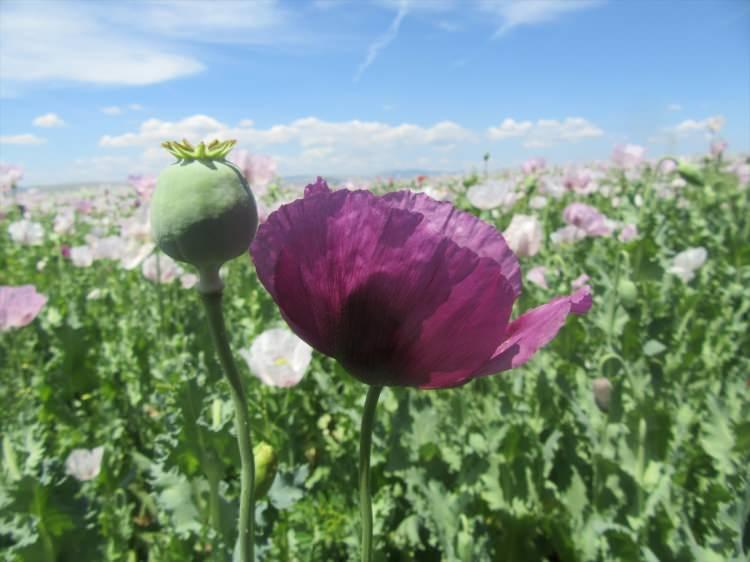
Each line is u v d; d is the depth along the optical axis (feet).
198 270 0.74
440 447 2.24
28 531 1.41
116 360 3.55
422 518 2.08
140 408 3.11
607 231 4.15
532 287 4.06
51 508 1.43
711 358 3.11
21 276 6.57
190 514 1.55
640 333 2.89
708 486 1.91
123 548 1.90
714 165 10.01
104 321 4.50
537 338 0.77
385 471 2.23
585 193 6.80
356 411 2.45
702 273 4.24
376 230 0.73
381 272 0.74
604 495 2.05
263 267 0.76
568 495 2.18
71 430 2.72
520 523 2.05
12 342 3.44
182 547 1.59
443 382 0.80
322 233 0.74
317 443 2.88
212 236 0.70
